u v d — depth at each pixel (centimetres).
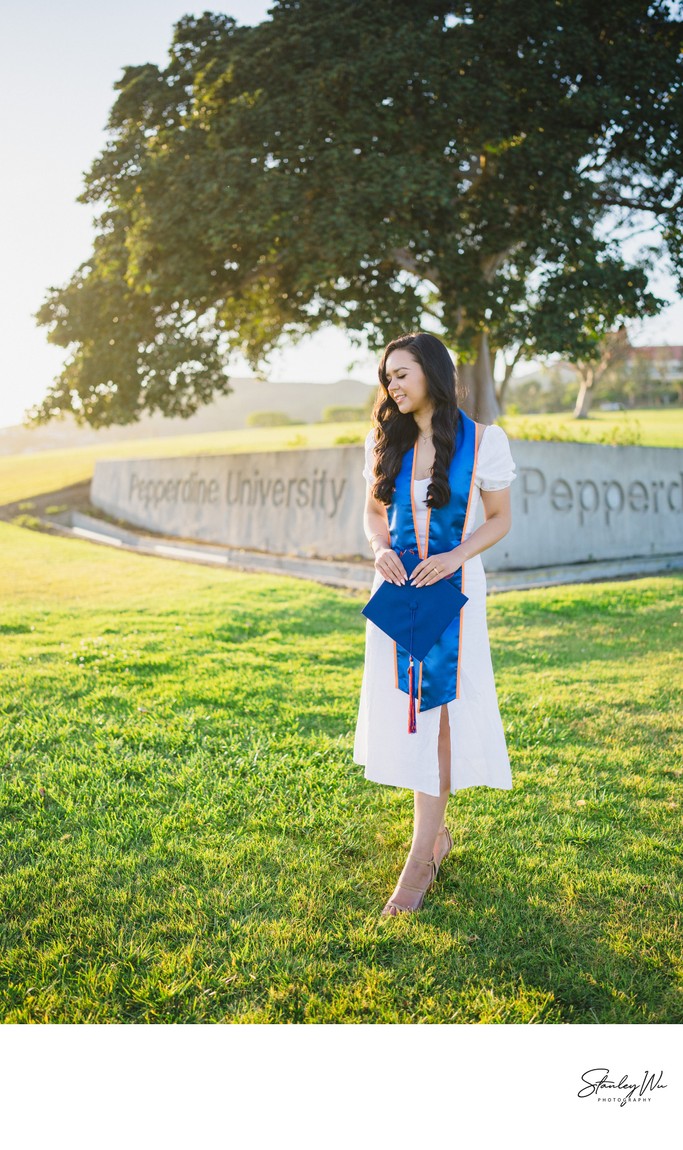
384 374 273
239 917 254
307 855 296
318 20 1220
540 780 375
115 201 1370
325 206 1135
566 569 1198
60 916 254
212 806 339
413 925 251
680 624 775
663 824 329
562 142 1238
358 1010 216
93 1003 216
